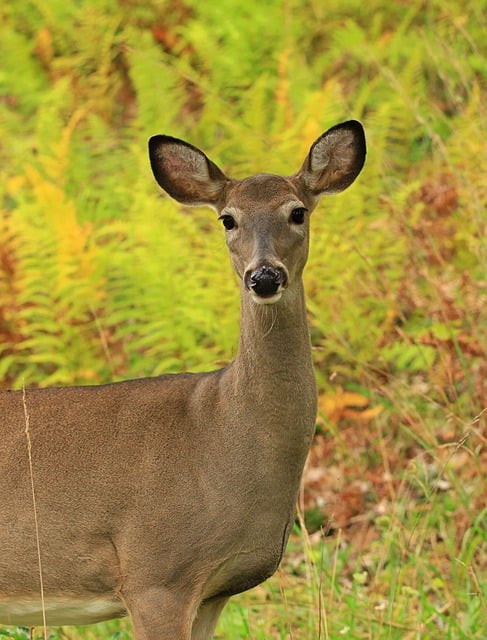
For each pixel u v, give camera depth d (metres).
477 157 13.07
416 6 17.16
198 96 16.59
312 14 17.55
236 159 14.16
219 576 7.85
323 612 9.20
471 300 11.84
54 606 8.15
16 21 18.00
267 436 7.67
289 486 7.78
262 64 16.45
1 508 8.05
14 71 16.83
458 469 11.41
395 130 15.36
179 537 7.74
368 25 17.47
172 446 7.83
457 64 14.01
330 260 12.70
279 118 14.62
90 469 7.93
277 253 7.59
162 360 12.73
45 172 15.06
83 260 12.62
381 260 12.77
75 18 17.45
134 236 13.07
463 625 9.25
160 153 8.51
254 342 7.66
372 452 11.92
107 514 7.87
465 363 11.70
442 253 12.79
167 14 17.59
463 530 10.59
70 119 15.85
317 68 16.70
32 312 12.63
